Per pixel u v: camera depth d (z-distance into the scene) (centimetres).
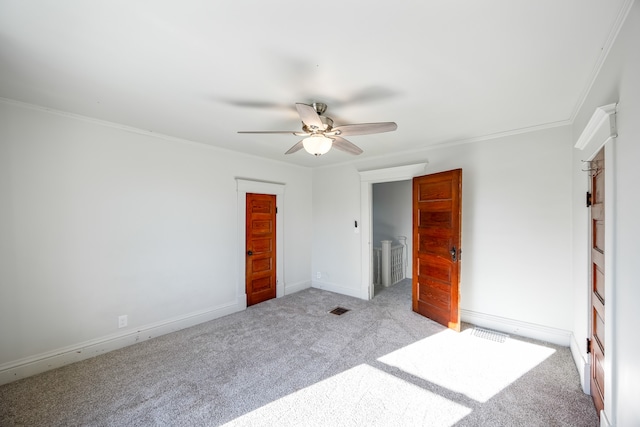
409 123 275
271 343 287
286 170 465
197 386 215
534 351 265
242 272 395
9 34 138
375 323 337
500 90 204
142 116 256
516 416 181
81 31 137
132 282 290
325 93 206
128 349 276
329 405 193
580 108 229
